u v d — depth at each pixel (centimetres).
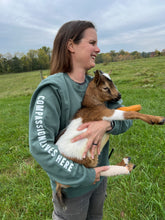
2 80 3838
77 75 186
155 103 816
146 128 551
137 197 320
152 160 403
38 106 152
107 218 300
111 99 221
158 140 479
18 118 918
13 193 378
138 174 379
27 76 3844
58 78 169
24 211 340
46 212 326
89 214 235
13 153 540
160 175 356
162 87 1272
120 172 187
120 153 461
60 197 177
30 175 427
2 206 348
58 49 182
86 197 193
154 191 321
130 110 206
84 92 197
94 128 184
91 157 186
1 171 463
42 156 148
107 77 225
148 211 295
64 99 167
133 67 2734
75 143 186
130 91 1210
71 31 173
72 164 153
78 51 175
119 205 316
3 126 800
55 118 160
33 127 151
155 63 2984
